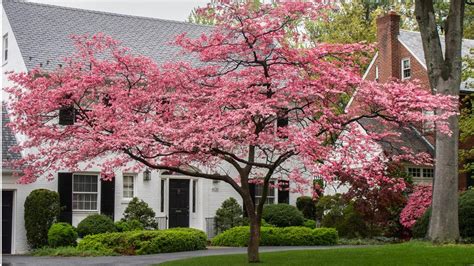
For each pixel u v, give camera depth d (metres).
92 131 13.80
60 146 14.56
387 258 15.82
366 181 14.94
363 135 14.24
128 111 14.31
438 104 14.15
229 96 14.31
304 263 15.22
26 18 26.94
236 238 24.58
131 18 29.55
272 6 14.38
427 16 21.77
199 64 26.89
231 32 14.55
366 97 14.33
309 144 13.30
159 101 14.89
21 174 23.20
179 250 21.94
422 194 25.64
